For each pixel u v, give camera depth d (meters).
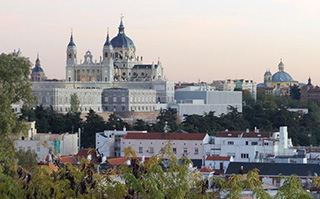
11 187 156.00
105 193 160.38
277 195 154.50
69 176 160.00
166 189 155.88
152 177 154.62
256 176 158.38
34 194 156.38
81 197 156.75
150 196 152.00
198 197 158.75
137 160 162.38
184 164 159.88
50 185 156.88
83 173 159.62
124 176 153.75
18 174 166.75
